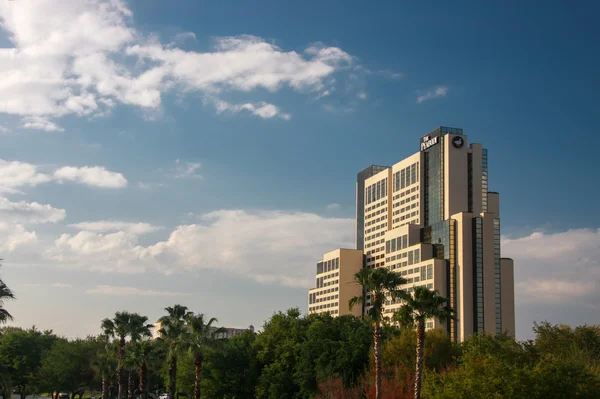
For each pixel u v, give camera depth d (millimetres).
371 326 108875
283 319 126188
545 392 60562
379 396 76750
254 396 119688
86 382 152500
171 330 101938
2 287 58844
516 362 73062
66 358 147250
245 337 133875
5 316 58312
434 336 94375
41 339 165000
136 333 113375
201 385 119500
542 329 97938
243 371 120438
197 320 100125
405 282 80375
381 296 79188
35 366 157125
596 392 62156
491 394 60219
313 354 105250
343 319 120188
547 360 65750
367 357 97438
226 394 119250
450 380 66500
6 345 155375
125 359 113188
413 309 75625
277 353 116625
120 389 113188
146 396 111562
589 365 75625
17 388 165000
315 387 101938
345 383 94000
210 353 118188
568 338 94125
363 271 80062
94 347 149750
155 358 114375
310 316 128125
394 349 91688
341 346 100625
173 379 102188
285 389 109000
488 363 63812
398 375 83875
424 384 71188
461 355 91750
